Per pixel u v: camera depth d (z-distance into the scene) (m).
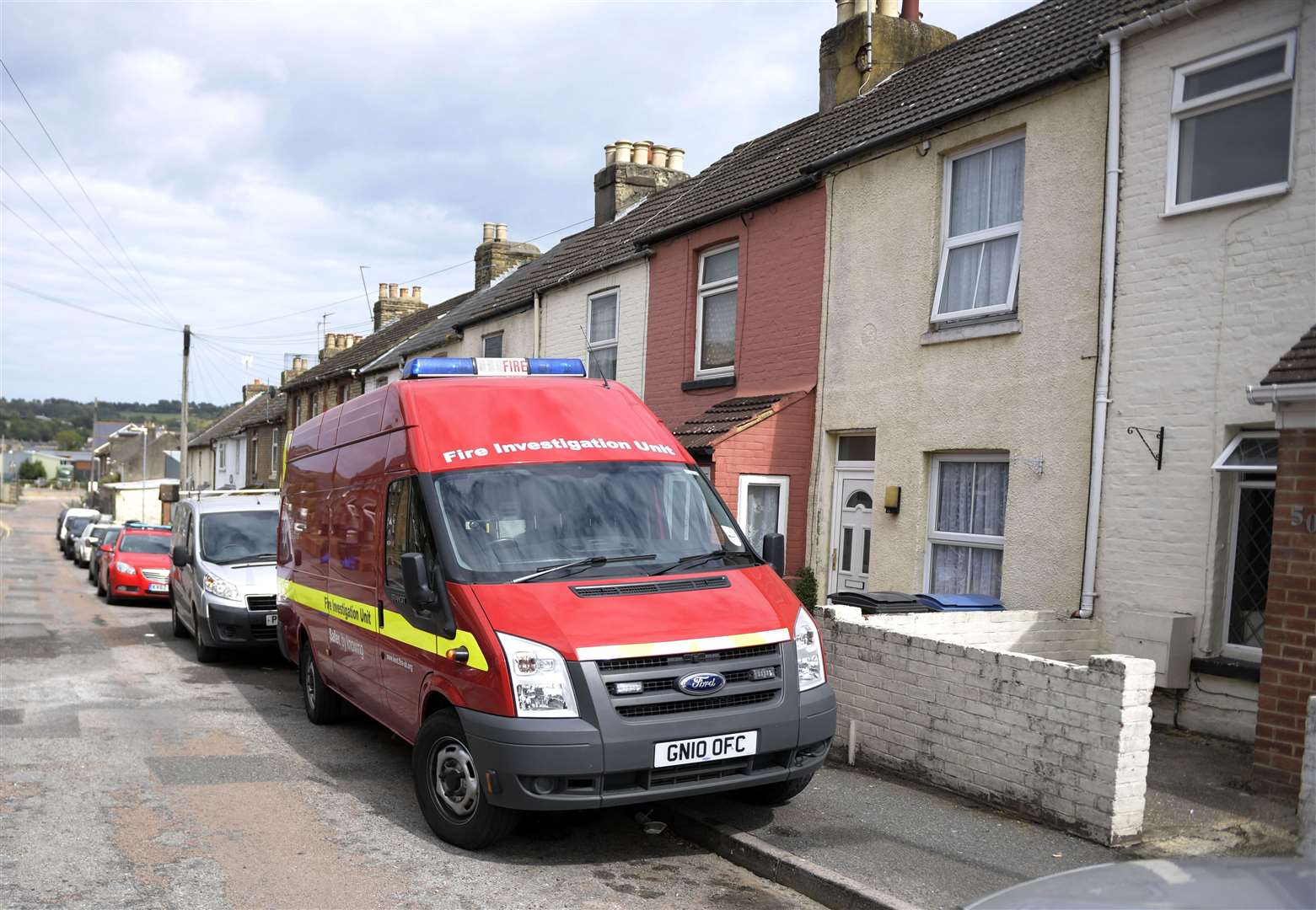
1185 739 6.86
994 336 8.81
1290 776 5.62
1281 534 5.74
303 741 7.73
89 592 22.83
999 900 2.69
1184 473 7.18
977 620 7.26
